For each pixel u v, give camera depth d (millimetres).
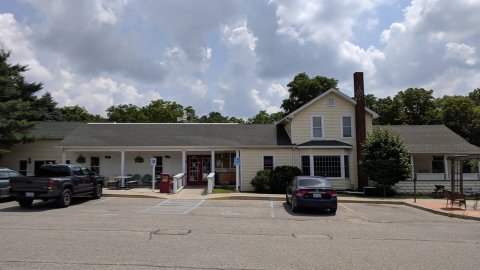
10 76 33281
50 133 31953
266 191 26422
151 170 30391
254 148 28281
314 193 16562
